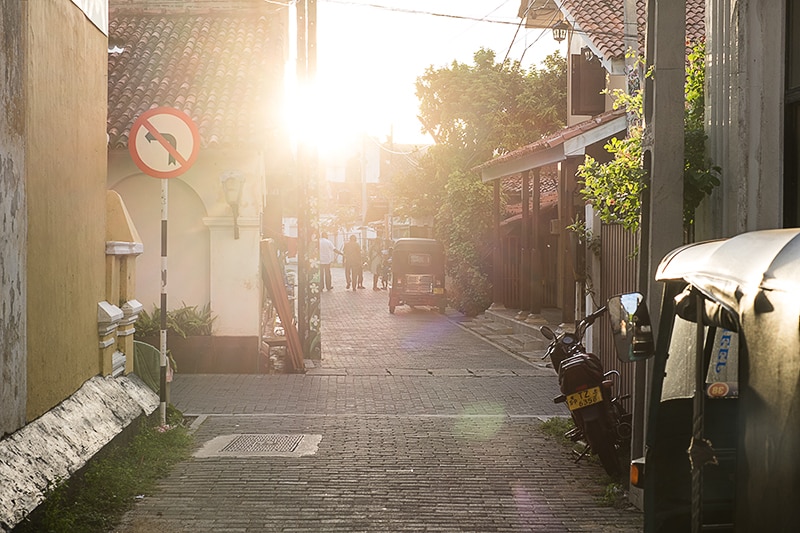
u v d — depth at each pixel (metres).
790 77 7.34
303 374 15.03
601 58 16.22
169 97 15.85
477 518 6.93
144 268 15.34
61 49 7.57
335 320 25.58
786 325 3.02
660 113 7.19
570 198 19.55
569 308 19.55
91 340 8.47
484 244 27.39
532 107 31.89
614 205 8.37
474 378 14.84
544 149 18.70
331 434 10.08
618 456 8.44
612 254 11.37
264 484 7.84
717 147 7.61
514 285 25.23
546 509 7.21
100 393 8.39
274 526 6.65
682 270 4.05
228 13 18.70
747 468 3.22
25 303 6.38
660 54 7.18
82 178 8.20
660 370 4.52
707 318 3.79
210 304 15.18
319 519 6.84
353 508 7.15
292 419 11.03
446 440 9.80
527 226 22.11
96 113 8.78
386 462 8.73
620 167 7.97
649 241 7.37
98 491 6.97
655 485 4.57
